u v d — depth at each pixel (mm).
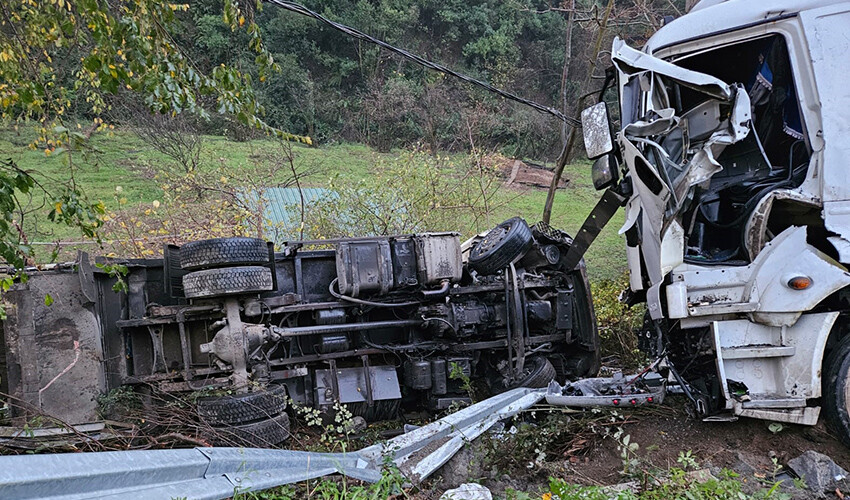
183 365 4871
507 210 15281
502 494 3762
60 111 5586
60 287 4582
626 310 7750
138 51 3725
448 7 27391
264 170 12438
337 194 10703
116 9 4004
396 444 4082
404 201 10281
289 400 4809
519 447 4277
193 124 17094
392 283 5691
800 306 3967
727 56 4867
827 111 4105
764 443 4117
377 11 26000
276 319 5512
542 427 4574
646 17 12508
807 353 3990
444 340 5918
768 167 4785
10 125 14555
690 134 4285
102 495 2365
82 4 3551
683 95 4676
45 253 9320
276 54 23531
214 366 4703
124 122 15016
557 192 17875
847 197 4047
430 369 5691
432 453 3965
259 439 4316
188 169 11734
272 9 25359
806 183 4203
